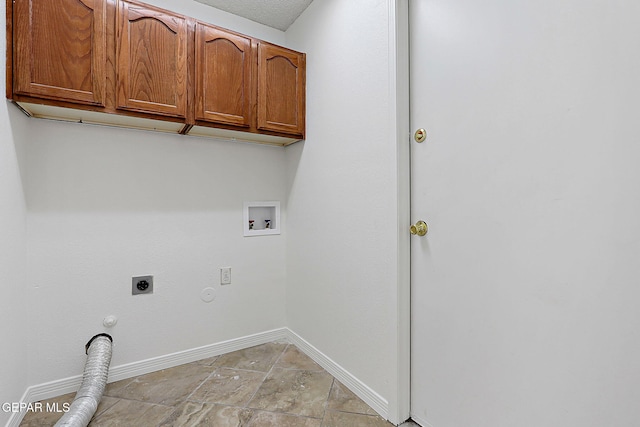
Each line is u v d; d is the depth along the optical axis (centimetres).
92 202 166
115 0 144
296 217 219
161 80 155
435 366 130
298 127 203
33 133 151
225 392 163
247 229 218
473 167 115
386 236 143
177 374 181
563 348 91
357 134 160
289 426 137
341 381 173
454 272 122
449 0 122
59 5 133
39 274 152
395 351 138
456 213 121
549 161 93
